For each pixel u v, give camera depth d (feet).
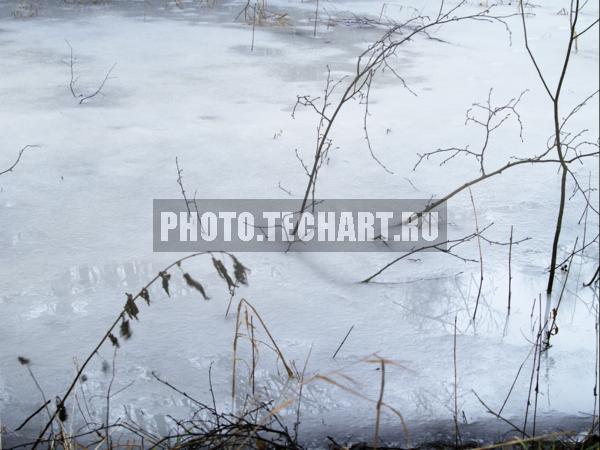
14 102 21.07
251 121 20.25
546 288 12.55
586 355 10.86
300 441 8.97
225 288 12.12
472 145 19.11
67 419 9.12
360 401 9.70
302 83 23.89
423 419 9.45
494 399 9.87
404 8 35.96
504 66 26.96
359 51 27.91
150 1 35.29
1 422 9.03
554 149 19.08
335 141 18.99
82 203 14.99
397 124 20.44
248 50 27.50
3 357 10.23
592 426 9.18
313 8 35.06
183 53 26.89
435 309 11.84
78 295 11.85
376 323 11.39
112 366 10.15
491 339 11.13
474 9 36.42
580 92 24.23
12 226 13.87
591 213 15.48
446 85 24.36
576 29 32.96
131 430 8.61
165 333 10.93
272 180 16.52
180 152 17.93
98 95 21.99
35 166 16.79
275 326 11.18
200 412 9.30
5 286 11.90
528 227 14.70
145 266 12.67
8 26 29.71
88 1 34.63
